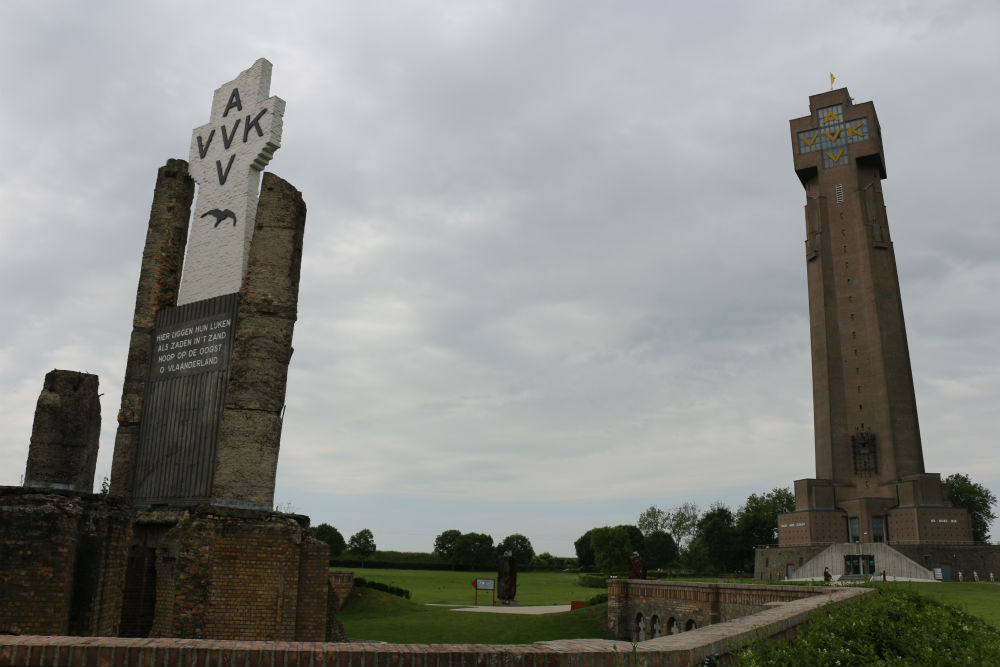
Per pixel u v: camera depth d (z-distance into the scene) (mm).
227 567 17875
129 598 19844
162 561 18750
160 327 23109
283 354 20891
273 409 20375
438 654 7250
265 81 23859
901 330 87125
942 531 74938
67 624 12039
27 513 11922
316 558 19359
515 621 39562
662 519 142000
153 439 21844
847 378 87625
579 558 135500
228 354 20891
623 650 7637
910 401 84562
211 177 23828
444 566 125438
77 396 13539
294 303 21344
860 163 94125
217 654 6871
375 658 7133
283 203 21703
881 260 89688
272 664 6918
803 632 10094
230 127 23953
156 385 22453
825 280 91062
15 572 11711
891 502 80000
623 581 40062
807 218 95188
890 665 9273
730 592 30391
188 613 17172
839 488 83938
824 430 87125
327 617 21406
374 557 135625
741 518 109375
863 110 94312
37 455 12984
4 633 11477
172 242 24578
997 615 26203
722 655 8477
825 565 76750
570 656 7469
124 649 6758
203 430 20641
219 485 19375
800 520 83000
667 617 35844
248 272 21047
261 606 17984
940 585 52281
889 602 13430
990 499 108062
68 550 12062
